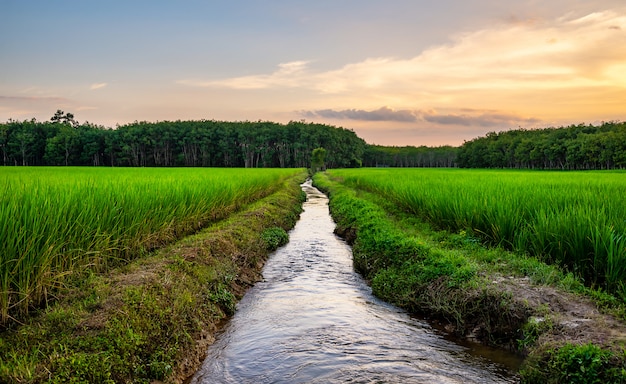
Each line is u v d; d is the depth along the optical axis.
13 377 4.38
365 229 14.56
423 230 13.49
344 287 10.73
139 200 10.01
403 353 6.88
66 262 7.03
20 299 5.81
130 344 5.62
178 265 8.80
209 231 12.95
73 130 109.50
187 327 7.11
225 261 10.60
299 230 19.47
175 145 115.19
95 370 4.90
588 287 7.69
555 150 96.06
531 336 6.30
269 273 12.05
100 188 9.92
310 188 49.53
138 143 106.75
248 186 20.94
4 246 5.63
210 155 116.88
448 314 8.06
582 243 8.06
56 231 6.61
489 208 11.13
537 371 5.49
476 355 6.84
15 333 5.32
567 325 6.10
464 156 150.38
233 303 9.09
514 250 9.78
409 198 16.78
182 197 12.43
